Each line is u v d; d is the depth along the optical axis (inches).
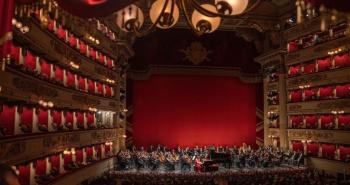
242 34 1736.0
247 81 1801.2
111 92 1395.2
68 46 958.4
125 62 1533.0
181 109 1736.0
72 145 976.3
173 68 1753.2
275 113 1605.6
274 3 1552.7
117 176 1189.7
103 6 368.5
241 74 1800.0
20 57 737.0
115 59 1407.5
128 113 1680.6
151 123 1706.4
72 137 975.6
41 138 771.4
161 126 1711.4
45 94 807.1
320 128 1348.4
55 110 922.1
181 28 1723.7
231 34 1781.5
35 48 766.5
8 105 700.0
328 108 1312.7
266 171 1232.2
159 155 1343.5
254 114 1782.7
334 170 1261.1
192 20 536.4
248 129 1770.4
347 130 1218.6
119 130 1483.8
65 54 939.3
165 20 506.6
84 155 1096.2
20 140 660.1
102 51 1268.5
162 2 507.2
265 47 1689.2
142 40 1728.6
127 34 1485.0
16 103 708.7
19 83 673.6
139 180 1112.8
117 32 1396.4
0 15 343.6
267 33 1636.3
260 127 1777.8
